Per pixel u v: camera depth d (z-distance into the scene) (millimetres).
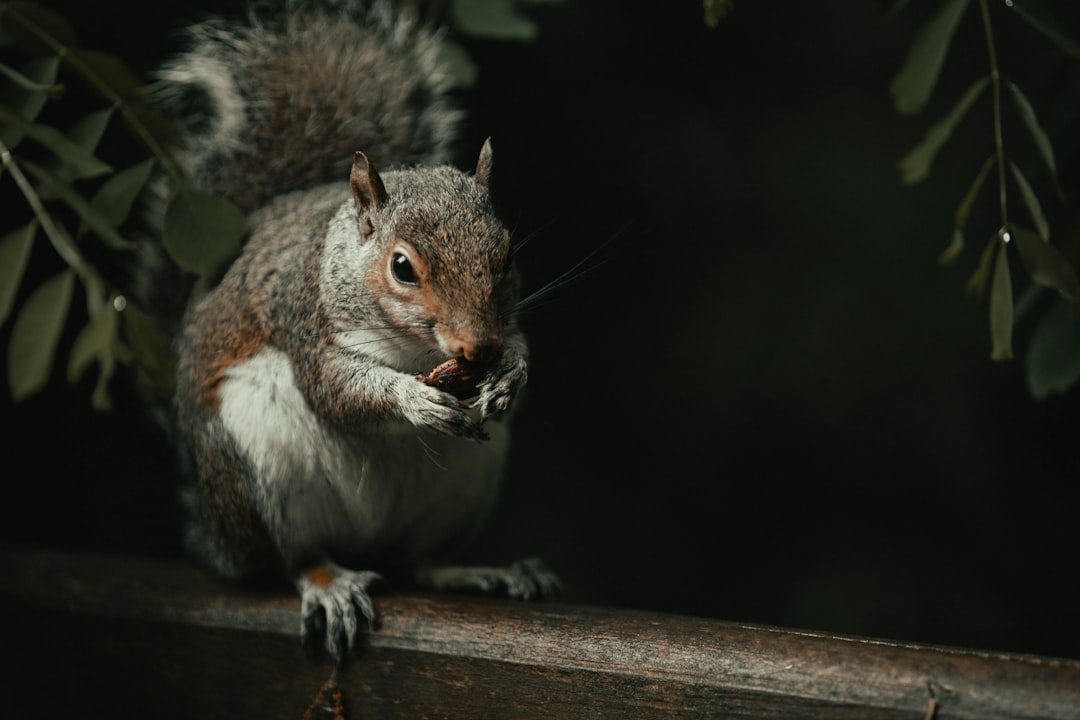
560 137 2514
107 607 2223
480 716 2148
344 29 2334
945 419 2521
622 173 2523
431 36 2314
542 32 2508
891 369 2514
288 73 2314
